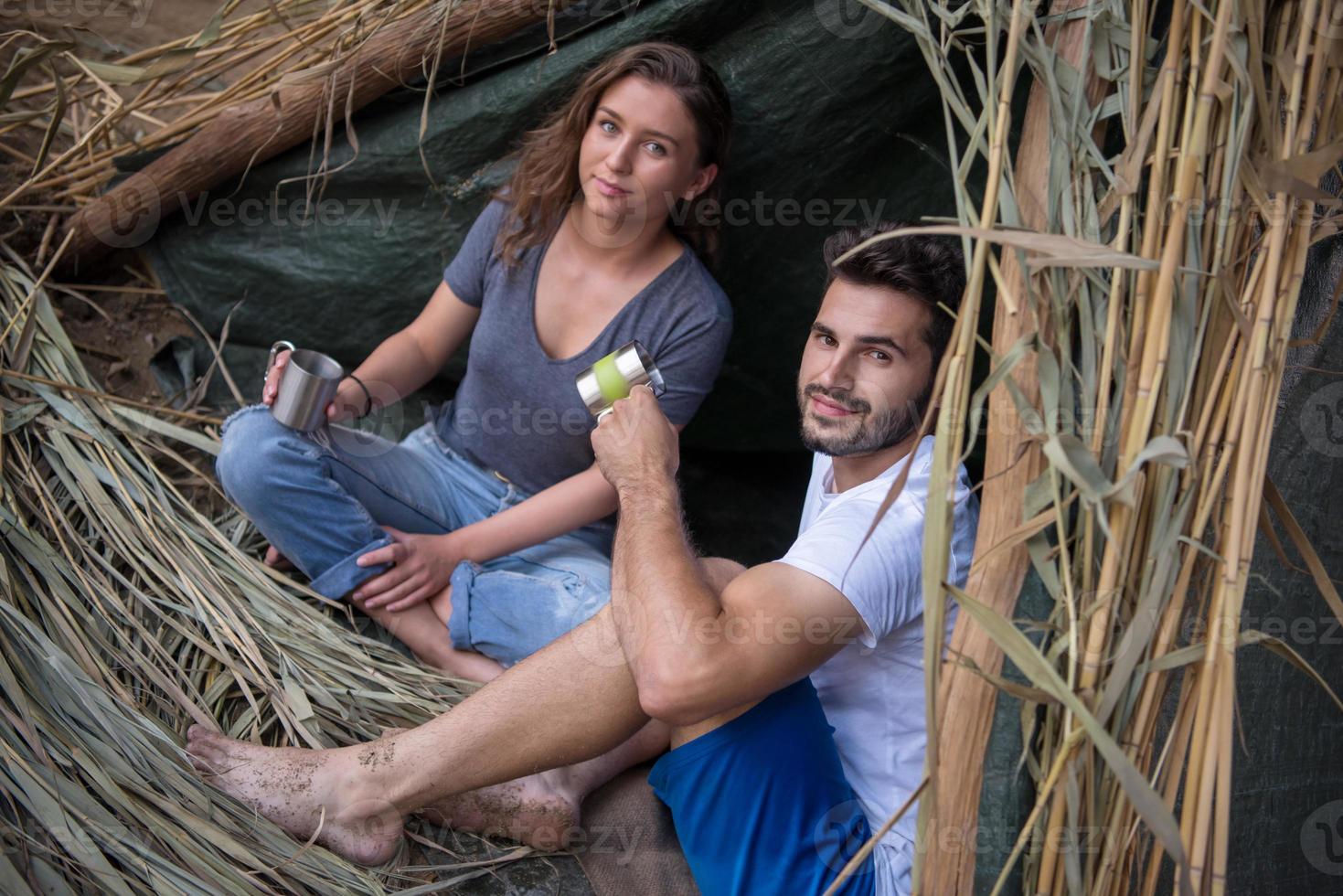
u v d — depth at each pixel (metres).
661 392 1.93
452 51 2.37
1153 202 1.49
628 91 2.08
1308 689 2.02
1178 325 1.48
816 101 2.29
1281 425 1.97
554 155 2.20
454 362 2.72
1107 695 1.43
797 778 1.70
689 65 2.10
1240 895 1.93
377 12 2.43
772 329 2.61
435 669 2.25
